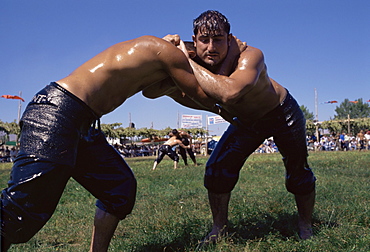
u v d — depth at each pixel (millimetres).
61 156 2744
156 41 3037
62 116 2783
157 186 8594
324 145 34125
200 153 37594
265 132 3857
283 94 3820
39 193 2705
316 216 4590
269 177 9578
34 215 2713
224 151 4004
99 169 3250
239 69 3182
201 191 7391
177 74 3070
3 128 30750
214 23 3133
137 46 3010
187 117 34781
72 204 6496
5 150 29125
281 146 3955
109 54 3004
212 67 3322
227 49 3301
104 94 2955
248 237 3951
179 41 3291
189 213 5176
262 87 3482
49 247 4066
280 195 6203
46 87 2920
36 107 2826
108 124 35969
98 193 3289
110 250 3793
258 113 3723
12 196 2654
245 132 3920
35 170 2674
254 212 4934
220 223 4062
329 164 13305
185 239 3984
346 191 6531
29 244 4188
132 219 5066
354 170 10555
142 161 21469
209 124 32688
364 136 33000
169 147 14250
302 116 3953
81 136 2939
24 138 2775
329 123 40219
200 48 3238
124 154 33062
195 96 3197
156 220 4777
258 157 21875
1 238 2607
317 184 7562
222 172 3977
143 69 3004
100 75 2934
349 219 4512
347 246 3572
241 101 3520
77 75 2928
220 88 3039
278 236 3896
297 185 4059
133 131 37062
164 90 3389
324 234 3887
